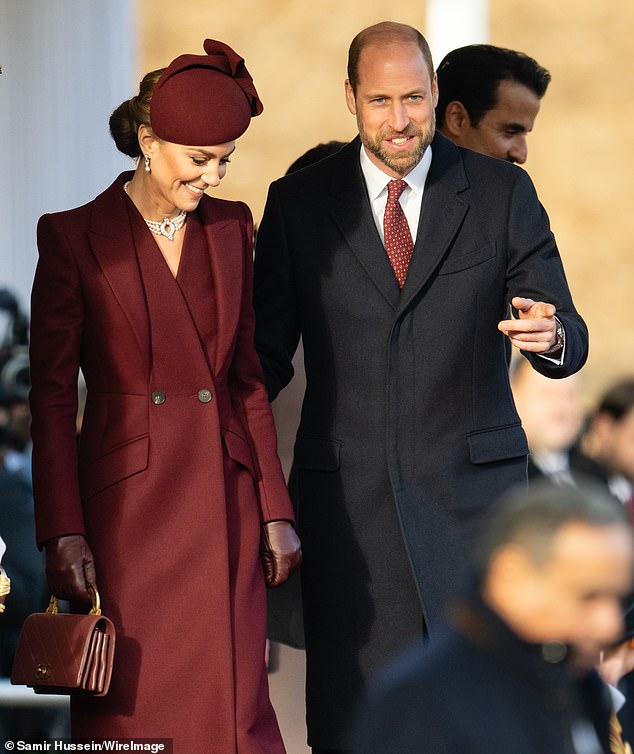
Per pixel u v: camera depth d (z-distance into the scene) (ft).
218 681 46.01
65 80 86.74
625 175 150.51
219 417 46.98
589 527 31.32
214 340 46.98
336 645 49.65
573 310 48.85
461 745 31.27
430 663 31.86
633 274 150.61
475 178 49.85
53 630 44.45
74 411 46.19
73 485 45.68
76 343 46.14
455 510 48.57
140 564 46.06
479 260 48.93
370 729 31.65
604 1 150.30
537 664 31.68
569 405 65.10
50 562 45.37
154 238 46.68
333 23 134.51
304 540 50.19
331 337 49.39
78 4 86.84
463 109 58.44
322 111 134.82
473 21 101.30
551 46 150.71
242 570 46.93
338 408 49.37
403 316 48.83
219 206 47.78
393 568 48.93
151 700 45.83
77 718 46.55
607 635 31.58
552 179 151.23
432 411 48.73
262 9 133.80
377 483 48.85
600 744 32.78
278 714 56.49
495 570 31.71
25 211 86.48
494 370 49.32
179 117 44.57
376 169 49.65
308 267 49.70
